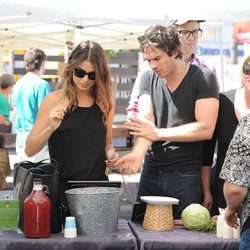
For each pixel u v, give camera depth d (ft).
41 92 19.42
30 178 10.37
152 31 11.43
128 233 10.54
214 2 13.71
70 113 11.18
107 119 11.49
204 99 11.75
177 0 13.69
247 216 8.89
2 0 13.61
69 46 26.35
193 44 14.16
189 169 11.94
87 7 13.75
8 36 26.81
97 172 11.41
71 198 10.39
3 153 19.65
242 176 8.68
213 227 10.89
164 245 9.98
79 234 10.37
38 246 9.80
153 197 11.28
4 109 23.36
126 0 13.74
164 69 11.45
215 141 12.49
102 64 11.10
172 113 11.95
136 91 13.23
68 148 11.19
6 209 10.77
